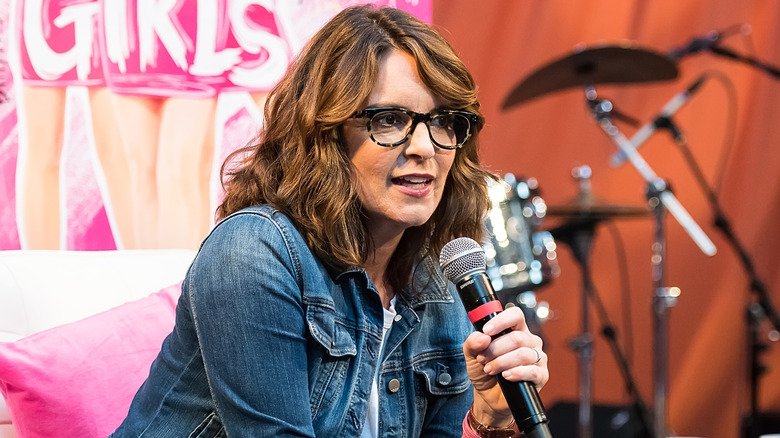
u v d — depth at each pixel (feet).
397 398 14.46
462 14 41.88
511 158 42.93
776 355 42.01
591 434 37.52
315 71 13.14
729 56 36.68
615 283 43.52
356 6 13.83
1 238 20.79
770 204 41.93
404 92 12.93
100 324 15.64
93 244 21.31
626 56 35.42
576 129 43.01
